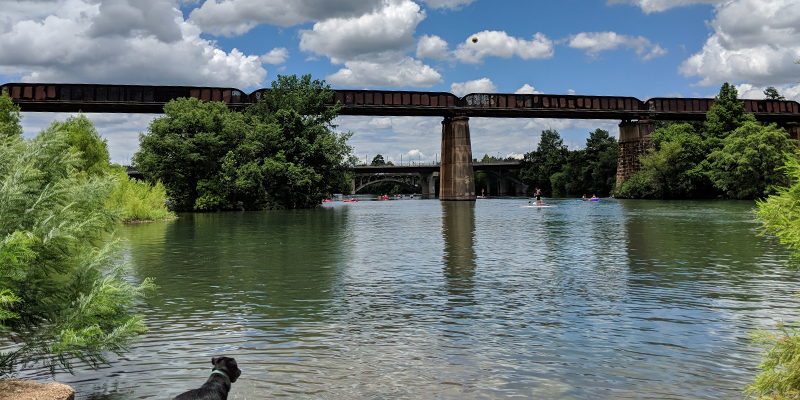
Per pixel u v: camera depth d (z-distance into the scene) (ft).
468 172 351.87
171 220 150.41
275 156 235.20
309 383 22.65
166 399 21.09
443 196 373.20
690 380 22.84
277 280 49.73
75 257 23.27
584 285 46.24
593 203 270.05
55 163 25.13
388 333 30.91
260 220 149.07
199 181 214.28
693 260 61.31
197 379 23.41
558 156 526.16
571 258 64.54
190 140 206.39
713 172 304.91
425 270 55.62
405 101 338.54
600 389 21.85
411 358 26.11
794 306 37.22
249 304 39.17
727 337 29.50
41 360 25.57
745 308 36.70
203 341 29.37
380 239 90.79
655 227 111.96
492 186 643.04
